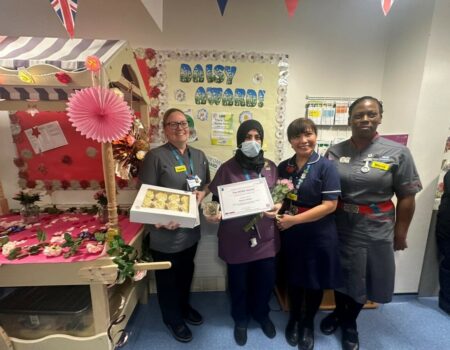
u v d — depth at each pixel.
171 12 1.66
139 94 1.43
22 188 1.78
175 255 1.38
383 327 1.60
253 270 1.47
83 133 0.90
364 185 1.31
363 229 1.33
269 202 1.24
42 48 1.10
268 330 1.50
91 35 1.66
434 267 1.84
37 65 0.90
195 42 1.71
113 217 1.08
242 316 1.50
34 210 1.55
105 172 1.03
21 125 1.70
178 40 1.70
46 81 0.92
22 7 1.59
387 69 1.81
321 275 1.31
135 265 1.10
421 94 1.57
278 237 1.42
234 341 1.47
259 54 1.72
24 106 1.42
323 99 1.83
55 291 1.39
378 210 1.32
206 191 1.48
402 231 1.41
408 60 1.63
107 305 1.16
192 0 1.66
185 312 1.62
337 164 1.39
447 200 1.68
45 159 1.76
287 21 1.73
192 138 1.79
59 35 1.63
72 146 1.76
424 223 1.76
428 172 1.69
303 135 1.27
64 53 1.04
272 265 1.40
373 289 1.35
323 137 1.90
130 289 1.45
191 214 1.16
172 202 1.19
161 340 1.48
